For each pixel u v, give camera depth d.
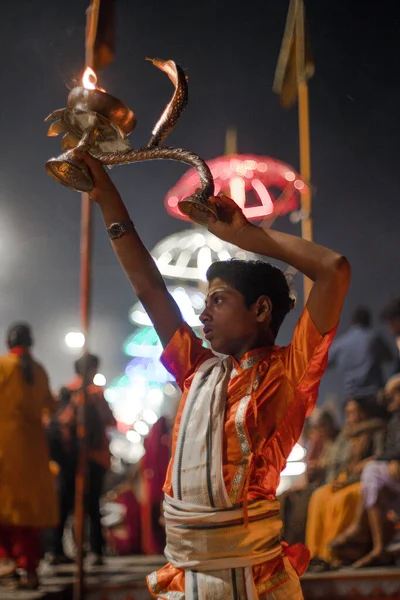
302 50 5.29
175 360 2.06
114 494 7.75
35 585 4.69
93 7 4.29
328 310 1.78
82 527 4.27
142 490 6.96
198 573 1.75
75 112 2.03
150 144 2.04
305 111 5.62
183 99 2.03
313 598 4.49
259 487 1.79
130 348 14.14
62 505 5.79
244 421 1.79
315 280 1.79
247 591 1.72
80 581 4.20
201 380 1.91
